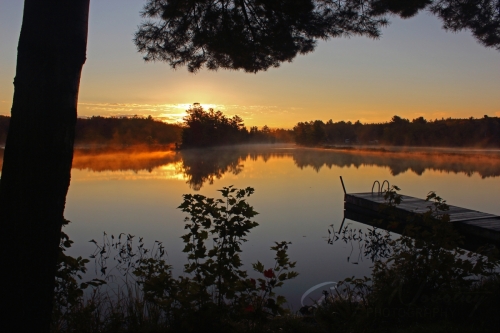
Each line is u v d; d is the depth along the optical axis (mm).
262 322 3307
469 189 20047
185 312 3301
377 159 45938
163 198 15953
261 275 6551
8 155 2307
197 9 5352
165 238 9523
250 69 6043
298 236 9734
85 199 15703
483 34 5113
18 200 2283
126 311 4012
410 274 3797
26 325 2342
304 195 17375
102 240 9336
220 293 3326
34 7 2307
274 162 40344
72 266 3365
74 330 3299
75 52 2381
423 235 3906
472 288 3820
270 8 5098
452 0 5008
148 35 5602
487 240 8570
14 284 2301
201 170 29875
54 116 2314
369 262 7469
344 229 10570
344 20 5230
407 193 18234
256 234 9930
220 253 3354
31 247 2307
